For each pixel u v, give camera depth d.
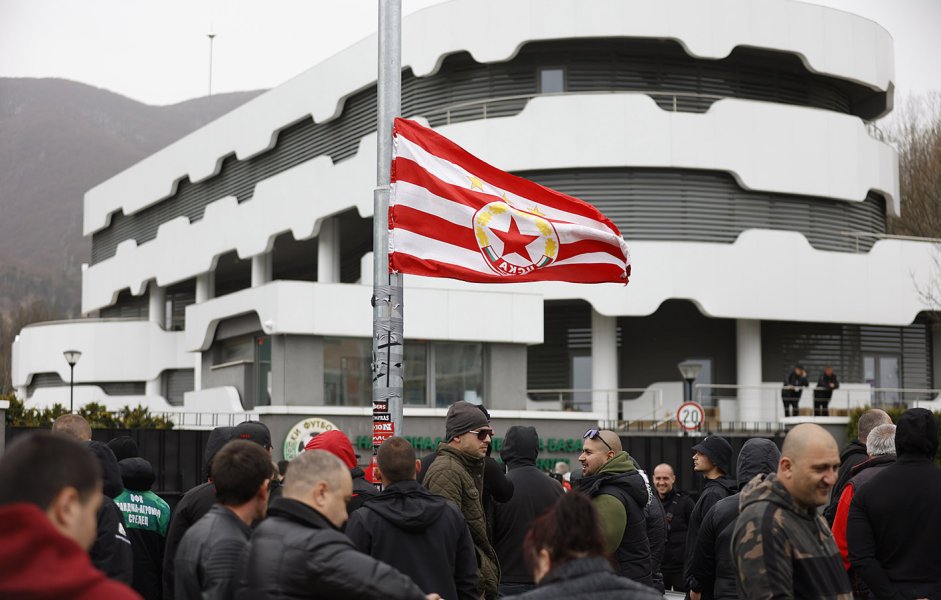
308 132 45.88
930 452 6.84
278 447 32.00
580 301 38.84
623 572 8.09
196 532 5.36
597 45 38.22
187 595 5.28
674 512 13.63
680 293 36.97
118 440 9.34
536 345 39.62
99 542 6.41
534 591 3.97
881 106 42.75
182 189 55.38
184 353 52.78
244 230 47.41
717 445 8.80
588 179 37.59
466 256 10.07
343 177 41.56
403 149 9.99
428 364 33.69
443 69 39.47
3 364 112.50
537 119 37.25
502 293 34.31
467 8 38.00
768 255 37.84
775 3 38.53
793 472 5.49
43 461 3.09
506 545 8.11
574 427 34.25
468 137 37.88
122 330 54.47
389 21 10.16
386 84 10.12
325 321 32.88
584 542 4.01
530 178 37.88
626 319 40.28
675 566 13.55
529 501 8.16
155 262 55.16
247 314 35.75
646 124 37.12
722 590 7.15
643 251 36.91
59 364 55.84
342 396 33.12
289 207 44.44
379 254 9.95
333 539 4.70
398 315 9.87
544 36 37.22
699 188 38.00
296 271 55.50
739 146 37.88
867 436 8.47
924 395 41.66
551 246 10.41
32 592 2.84
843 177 39.44
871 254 39.38
